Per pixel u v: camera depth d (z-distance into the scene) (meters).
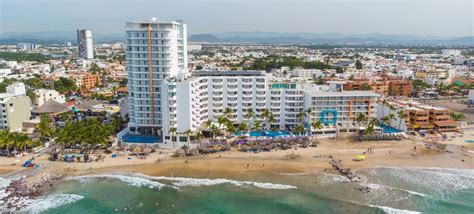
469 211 98.31
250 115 163.25
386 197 105.88
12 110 164.75
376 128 169.50
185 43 186.75
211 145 147.12
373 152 145.38
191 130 148.38
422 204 101.81
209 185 114.56
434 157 140.12
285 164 131.38
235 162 133.12
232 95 171.75
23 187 111.62
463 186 113.94
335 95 168.50
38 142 145.88
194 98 153.88
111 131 152.50
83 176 121.19
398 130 172.62
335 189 111.12
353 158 138.12
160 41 156.38
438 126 177.00
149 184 115.31
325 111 168.50
